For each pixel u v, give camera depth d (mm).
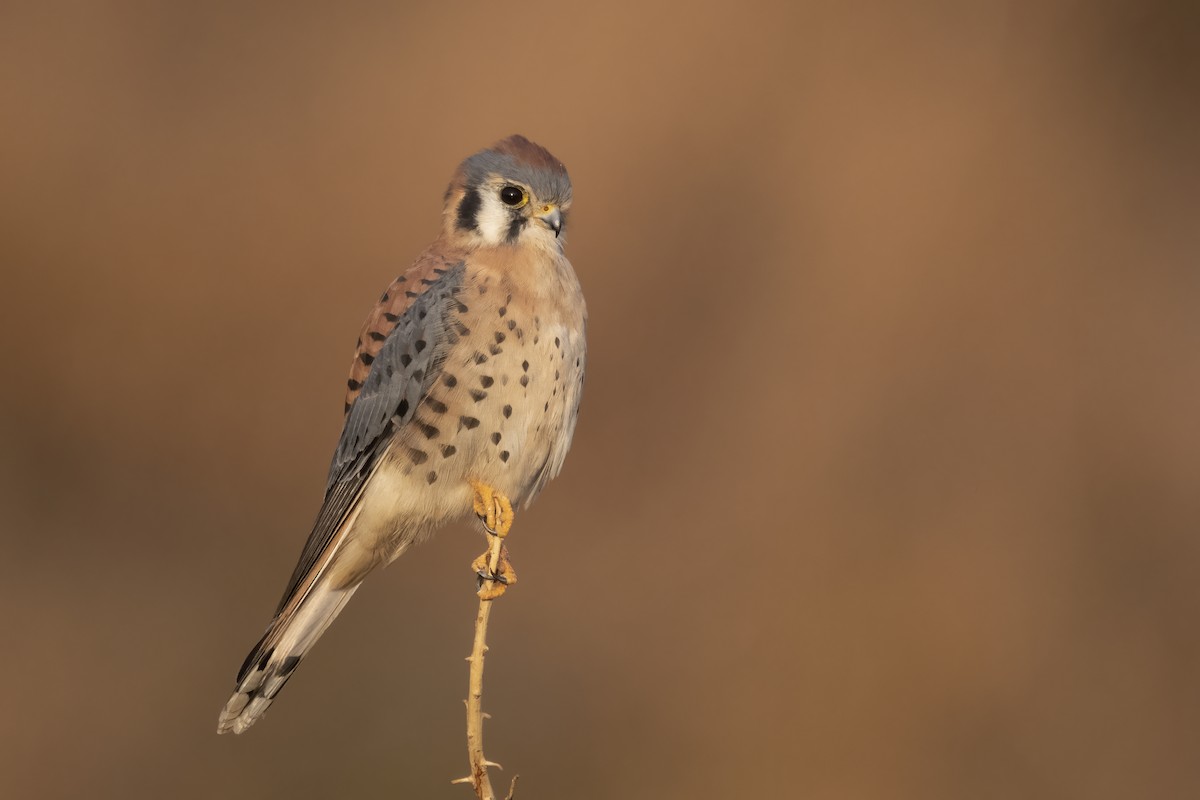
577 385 7406
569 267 7438
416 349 7113
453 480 7164
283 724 12633
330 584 7387
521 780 12086
